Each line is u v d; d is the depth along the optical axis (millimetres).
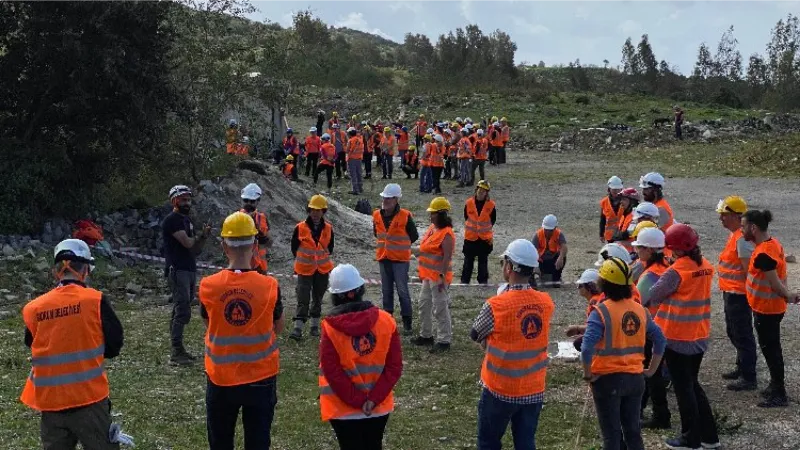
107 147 16250
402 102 50312
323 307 12977
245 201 10836
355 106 50250
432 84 57625
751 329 9016
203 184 17078
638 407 6383
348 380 5484
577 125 43781
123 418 7957
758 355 10430
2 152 14992
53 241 15188
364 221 19797
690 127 42344
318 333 11422
